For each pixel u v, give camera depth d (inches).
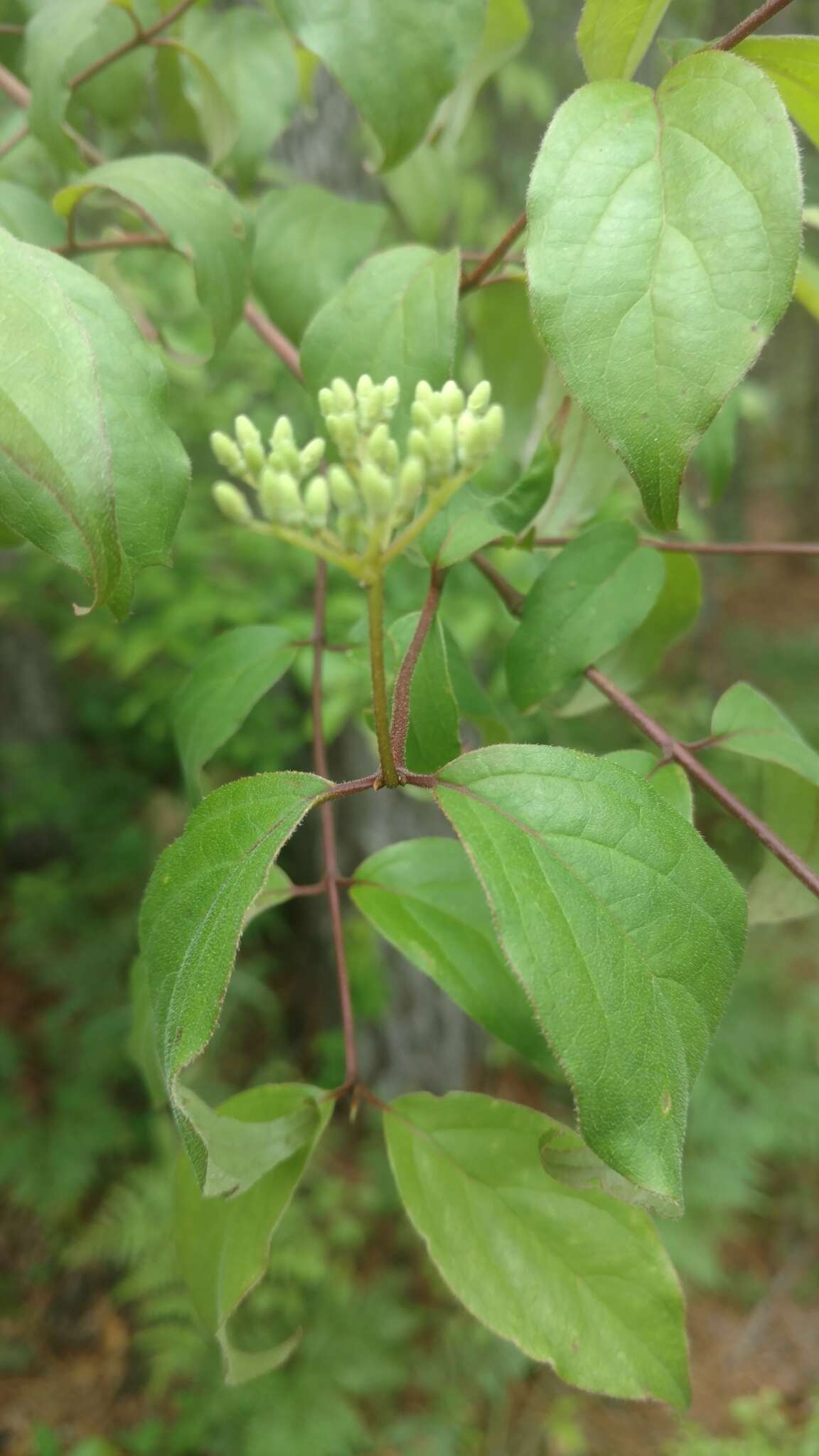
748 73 5.1
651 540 8.0
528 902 4.8
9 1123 34.9
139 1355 31.8
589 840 5.1
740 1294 35.9
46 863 45.0
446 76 7.5
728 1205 35.4
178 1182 7.1
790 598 88.3
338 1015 38.1
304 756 35.5
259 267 9.4
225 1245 6.8
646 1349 6.3
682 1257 33.8
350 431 5.1
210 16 10.4
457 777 5.2
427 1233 6.5
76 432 4.8
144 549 5.6
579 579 7.8
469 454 4.8
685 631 9.4
